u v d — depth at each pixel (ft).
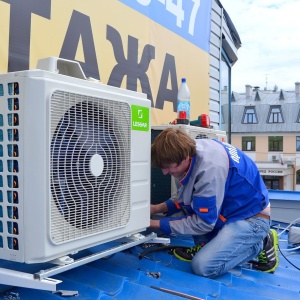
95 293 5.18
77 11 9.34
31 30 8.20
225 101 22.54
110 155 5.35
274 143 115.85
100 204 5.22
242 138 118.42
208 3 16.25
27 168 4.32
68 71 5.57
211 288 6.15
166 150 6.55
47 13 8.55
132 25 11.35
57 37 8.81
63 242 4.63
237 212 7.25
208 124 9.35
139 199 5.98
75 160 4.81
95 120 5.08
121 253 7.22
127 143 5.64
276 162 114.21
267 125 116.06
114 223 5.46
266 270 7.89
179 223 6.91
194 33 15.10
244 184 7.09
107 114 5.26
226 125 22.98
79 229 4.88
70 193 4.72
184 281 6.34
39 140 4.33
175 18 13.69
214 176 6.58
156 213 8.08
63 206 4.65
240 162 7.14
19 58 7.97
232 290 6.17
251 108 118.73
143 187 6.09
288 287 7.06
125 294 5.42
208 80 16.40
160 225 6.93
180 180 6.97
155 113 12.66
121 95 5.50
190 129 8.20
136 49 11.56
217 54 17.87
